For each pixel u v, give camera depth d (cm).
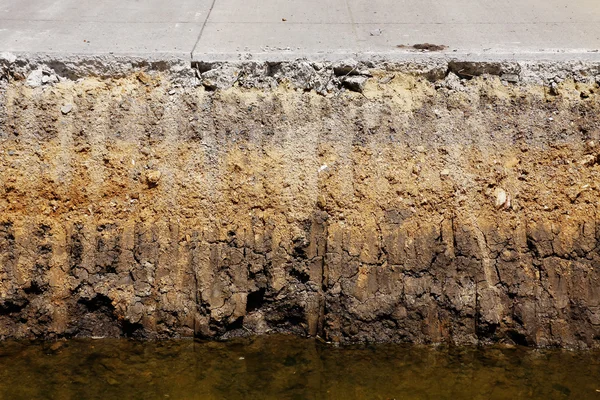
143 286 538
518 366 510
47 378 493
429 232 547
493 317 528
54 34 673
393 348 526
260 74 611
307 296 540
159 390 484
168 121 588
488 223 552
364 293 535
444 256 541
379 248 543
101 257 543
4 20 717
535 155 579
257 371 504
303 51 632
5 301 534
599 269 539
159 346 526
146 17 740
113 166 569
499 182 566
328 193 558
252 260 542
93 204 559
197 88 606
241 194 559
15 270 540
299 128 586
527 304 532
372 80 611
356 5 792
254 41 662
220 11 764
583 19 734
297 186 562
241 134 582
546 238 548
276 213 554
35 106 589
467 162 573
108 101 595
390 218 551
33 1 791
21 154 572
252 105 594
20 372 499
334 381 496
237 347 527
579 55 621
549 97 603
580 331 528
